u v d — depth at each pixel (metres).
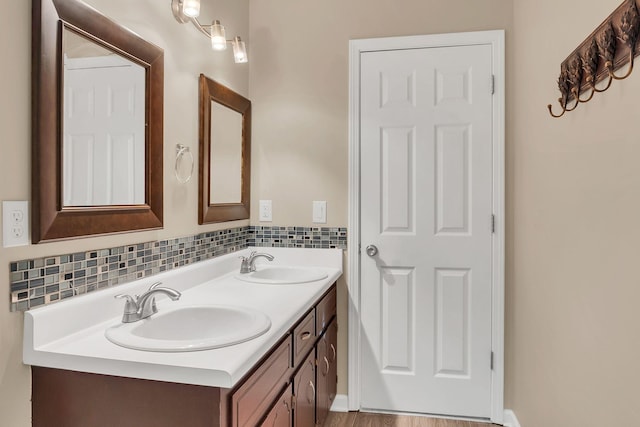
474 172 2.37
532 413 1.99
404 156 2.44
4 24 1.09
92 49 1.33
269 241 2.57
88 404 1.12
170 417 1.07
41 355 1.12
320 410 2.04
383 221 2.47
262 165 2.58
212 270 2.04
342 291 2.52
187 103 1.90
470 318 2.38
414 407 2.45
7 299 1.10
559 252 1.62
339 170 2.51
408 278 2.45
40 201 1.16
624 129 1.13
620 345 1.16
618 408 1.17
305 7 2.54
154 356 1.09
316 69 2.53
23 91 1.14
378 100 2.46
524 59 2.12
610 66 1.16
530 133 2.02
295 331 1.62
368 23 2.47
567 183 1.55
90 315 1.30
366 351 2.49
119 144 1.45
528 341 2.06
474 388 2.39
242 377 1.14
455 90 2.38
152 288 1.45
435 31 2.40
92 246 1.36
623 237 1.14
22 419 1.14
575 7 1.45
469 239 2.38
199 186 2.00
